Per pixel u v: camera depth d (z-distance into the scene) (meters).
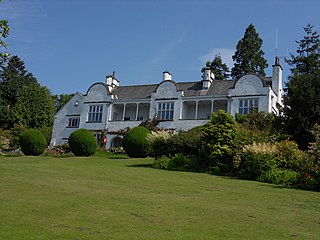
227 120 20.52
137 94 42.00
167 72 41.66
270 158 17.39
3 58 7.65
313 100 25.83
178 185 13.55
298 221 8.19
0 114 55.38
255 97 34.53
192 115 39.38
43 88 59.56
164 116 38.34
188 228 6.98
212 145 19.89
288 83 27.91
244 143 19.52
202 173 18.98
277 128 26.14
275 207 9.80
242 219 8.03
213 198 10.83
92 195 10.32
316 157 16.34
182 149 22.22
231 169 18.75
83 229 6.63
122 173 16.98
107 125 40.56
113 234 6.36
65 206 8.60
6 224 6.76
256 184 15.22
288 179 15.91
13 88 64.25
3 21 7.36
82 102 43.81
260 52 57.50
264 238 6.53
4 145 42.75
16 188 11.09
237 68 57.19
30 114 56.34
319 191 14.13
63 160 25.45
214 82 39.38
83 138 30.77
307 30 50.38
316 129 20.22
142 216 7.87
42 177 14.26
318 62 48.03
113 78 45.16
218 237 6.43
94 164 22.55
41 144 32.59
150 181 14.39
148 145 27.11
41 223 6.95
